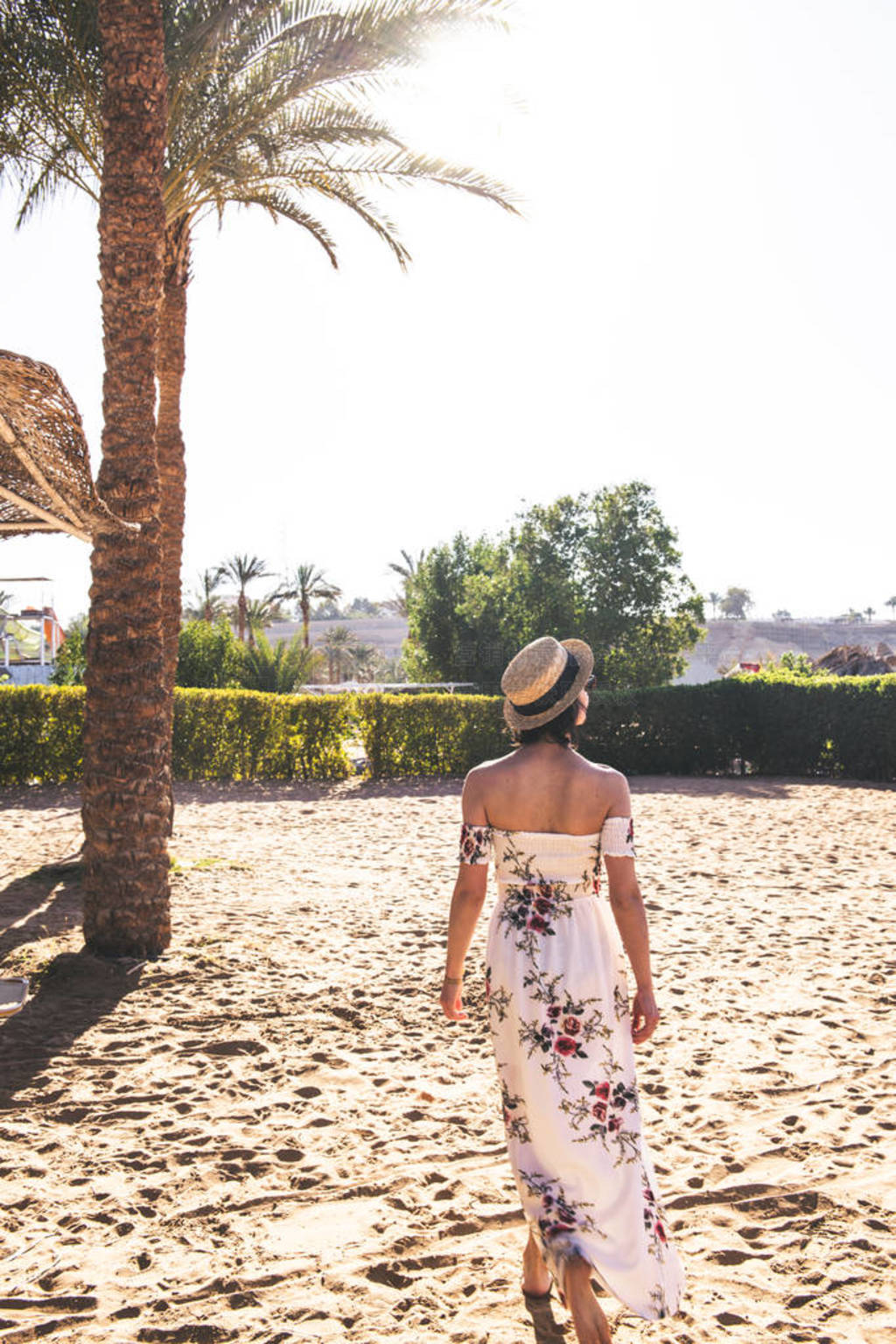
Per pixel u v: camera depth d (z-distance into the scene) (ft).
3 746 55.72
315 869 33.14
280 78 32.58
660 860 34.88
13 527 20.48
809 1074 15.39
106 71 21.93
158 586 21.84
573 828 8.88
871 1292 9.59
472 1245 10.58
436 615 130.00
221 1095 14.65
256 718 62.34
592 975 8.68
